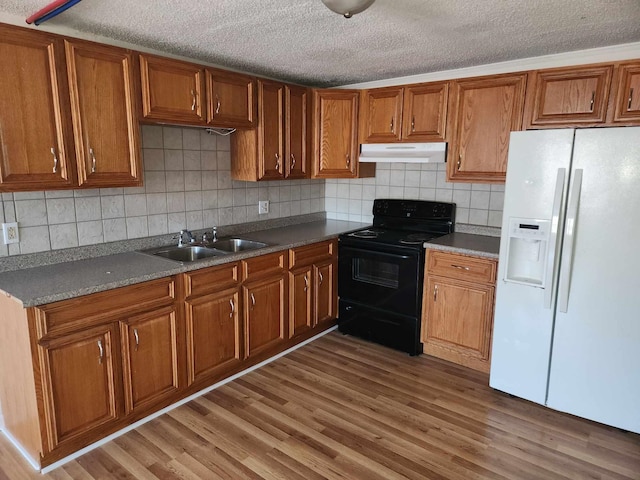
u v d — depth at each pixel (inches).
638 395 89.0
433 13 79.0
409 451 85.8
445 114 123.0
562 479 78.2
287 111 131.3
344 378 114.7
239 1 73.3
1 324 80.9
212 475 78.8
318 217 167.6
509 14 79.6
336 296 142.9
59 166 82.7
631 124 96.3
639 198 83.9
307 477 78.5
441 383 112.3
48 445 77.7
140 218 111.3
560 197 91.0
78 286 79.0
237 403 102.3
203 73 105.8
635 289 86.5
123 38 95.4
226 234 133.6
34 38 76.9
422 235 137.7
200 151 123.5
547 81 105.4
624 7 75.7
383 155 136.4
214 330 105.4
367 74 132.4
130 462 82.0
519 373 103.0
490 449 86.4
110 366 84.7
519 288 100.1
